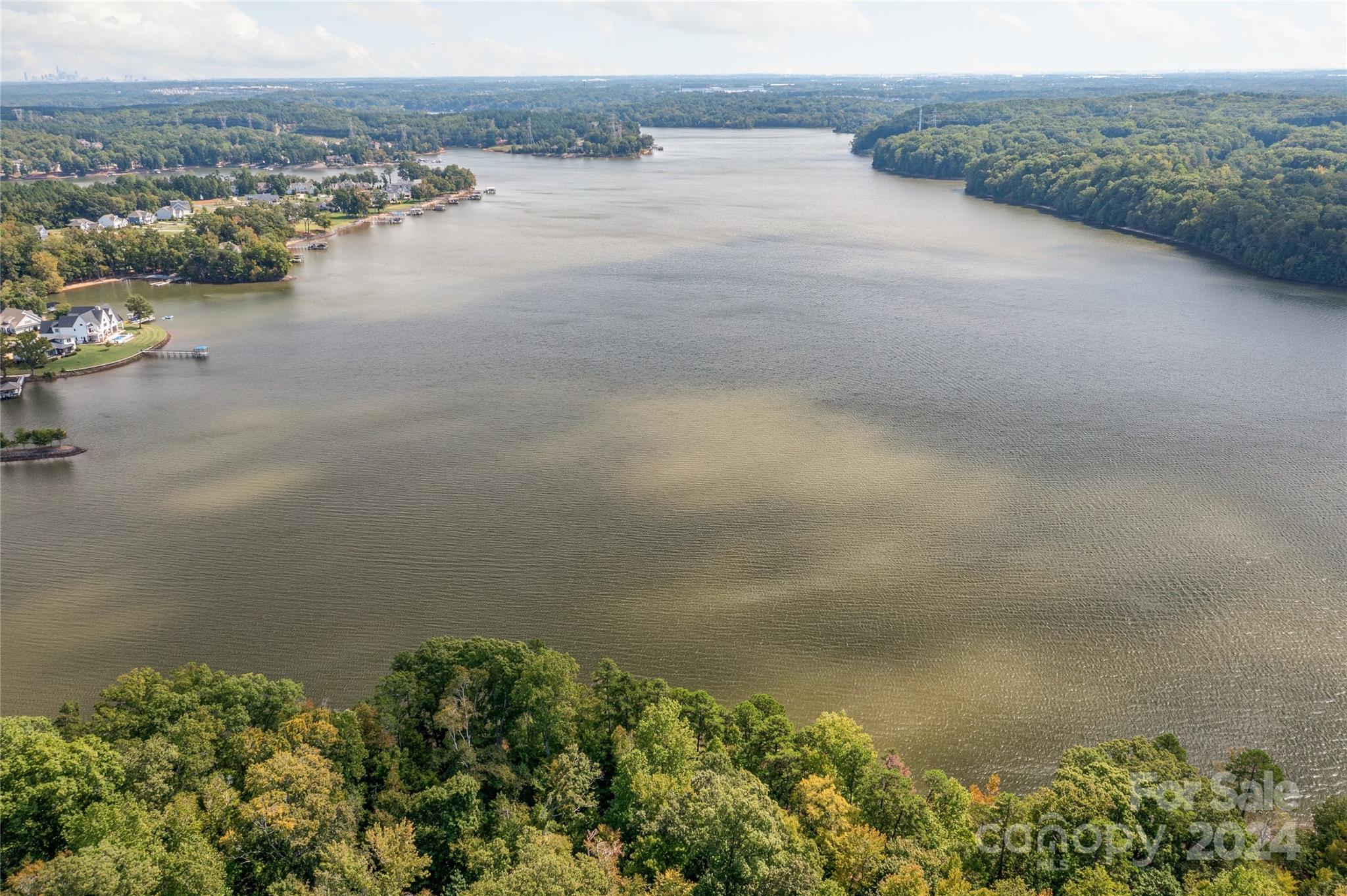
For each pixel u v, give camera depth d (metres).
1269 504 119.56
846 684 87.75
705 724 72.06
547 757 69.94
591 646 92.25
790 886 52.72
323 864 54.91
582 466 130.62
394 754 67.25
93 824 53.47
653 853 58.81
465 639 92.56
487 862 56.91
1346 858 59.34
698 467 130.00
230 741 65.81
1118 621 96.62
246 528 114.56
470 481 126.19
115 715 67.56
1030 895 53.09
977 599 100.06
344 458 134.12
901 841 59.28
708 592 100.94
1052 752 80.00
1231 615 97.25
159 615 97.44
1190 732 82.06
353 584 102.69
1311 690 86.94
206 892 51.50
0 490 125.81
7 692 85.88
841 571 104.88
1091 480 126.12
